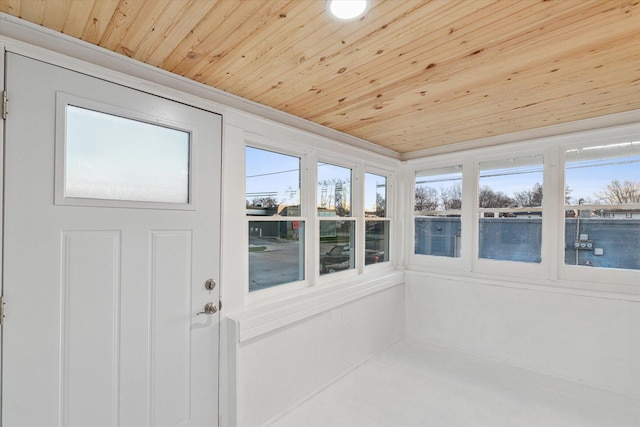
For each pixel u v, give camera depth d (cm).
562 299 258
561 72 164
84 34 132
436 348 321
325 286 268
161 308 164
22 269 125
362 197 310
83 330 140
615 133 234
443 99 201
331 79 173
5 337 121
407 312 351
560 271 262
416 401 229
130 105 153
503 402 227
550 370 263
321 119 243
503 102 207
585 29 126
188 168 176
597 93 192
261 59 152
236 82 178
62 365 135
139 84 156
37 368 129
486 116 235
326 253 279
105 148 147
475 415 212
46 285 130
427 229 347
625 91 189
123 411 151
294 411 218
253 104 209
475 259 309
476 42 137
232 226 196
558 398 230
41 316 129
